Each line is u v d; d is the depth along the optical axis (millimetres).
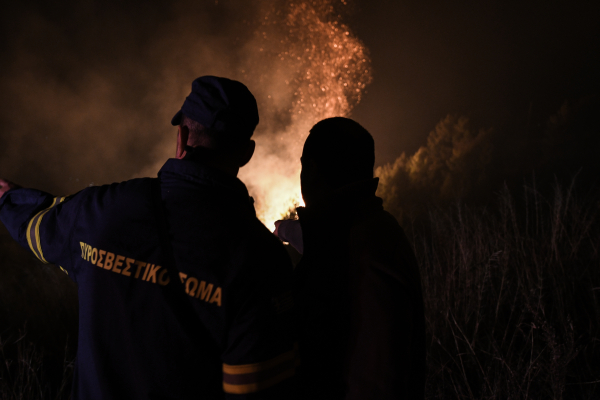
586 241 2582
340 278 1017
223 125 897
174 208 846
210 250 801
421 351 995
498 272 2344
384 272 938
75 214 941
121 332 844
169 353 805
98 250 877
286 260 872
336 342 1011
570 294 2096
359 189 1058
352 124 1084
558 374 1581
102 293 866
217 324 789
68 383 2346
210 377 827
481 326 2086
